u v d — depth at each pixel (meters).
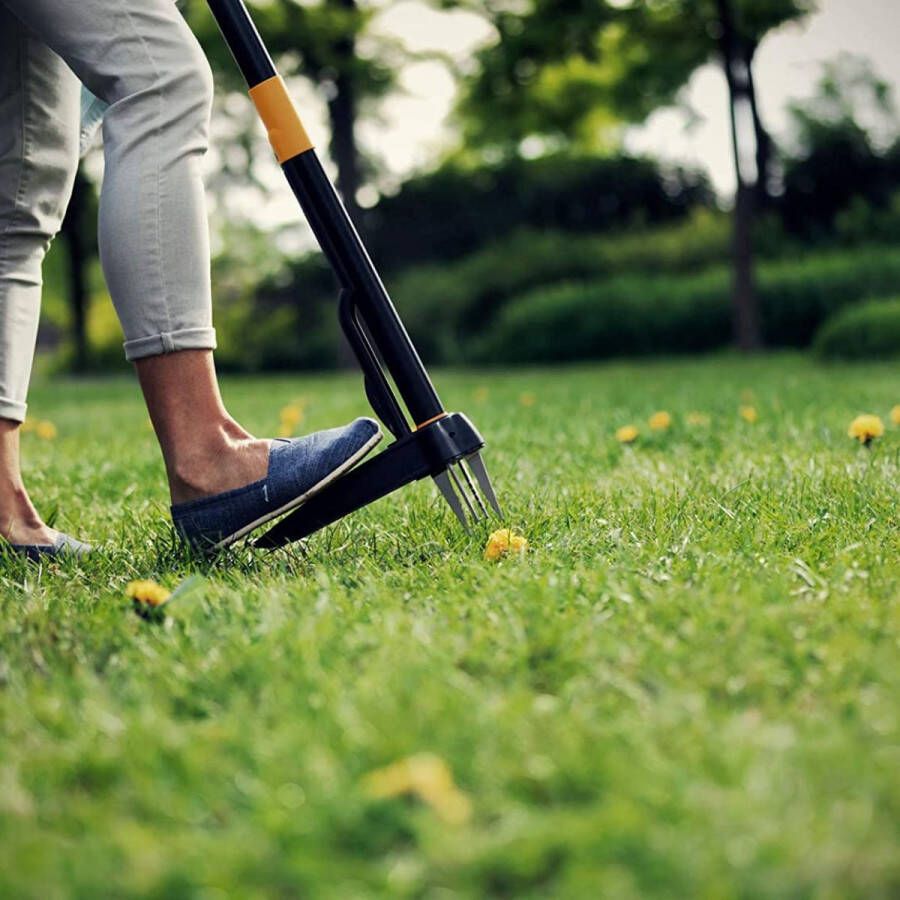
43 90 2.15
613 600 1.57
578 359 17.83
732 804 0.91
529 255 19.56
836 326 12.23
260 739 1.08
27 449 4.63
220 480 1.95
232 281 22.41
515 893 0.83
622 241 19.81
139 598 1.59
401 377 1.96
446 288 19.69
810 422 4.05
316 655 1.33
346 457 1.95
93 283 23.48
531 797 0.97
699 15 14.12
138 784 0.99
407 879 0.82
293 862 0.84
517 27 14.88
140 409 7.94
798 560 1.74
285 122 1.97
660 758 1.02
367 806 0.91
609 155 20.66
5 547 2.07
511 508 2.38
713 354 16.81
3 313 2.14
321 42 14.93
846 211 19.81
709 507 2.29
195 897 0.82
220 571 1.89
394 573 1.79
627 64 15.05
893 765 0.99
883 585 1.61
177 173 1.92
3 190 2.14
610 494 2.57
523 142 16.62
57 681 1.27
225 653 1.37
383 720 1.09
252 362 21.20
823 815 0.90
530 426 4.65
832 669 1.26
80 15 1.91
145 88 1.91
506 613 1.50
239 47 1.98
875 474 2.66
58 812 0.97
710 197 20.88
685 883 0.81
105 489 3.18
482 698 1.17
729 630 1.40
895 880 0.81
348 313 1.98
